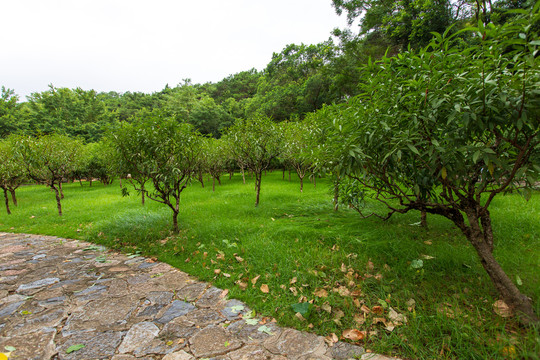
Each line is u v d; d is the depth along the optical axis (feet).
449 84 5.98
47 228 20.18
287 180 45.62
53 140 26.12
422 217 14.01
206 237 15.17
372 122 7.27
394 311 7.30
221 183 46.57
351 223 15.49
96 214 23.41
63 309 8.51
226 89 217.77
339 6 57.72
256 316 7.86
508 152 7.20
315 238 13.41
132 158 16.53
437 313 6.85
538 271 8.52
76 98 150.71
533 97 5.17
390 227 14.26
